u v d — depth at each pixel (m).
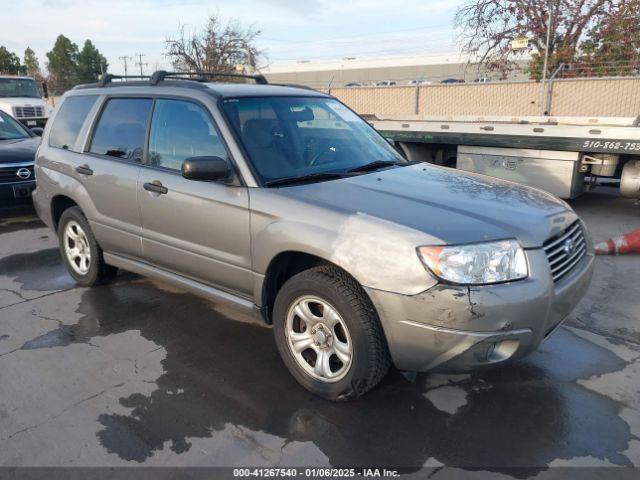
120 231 4.48
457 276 2.75
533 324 2.88
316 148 3.97
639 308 4.64
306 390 3.42
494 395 3.36
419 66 45.03
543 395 3.36
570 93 17.42
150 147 4.21
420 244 2.80
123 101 4.57
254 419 3.14
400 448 2.89
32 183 7.83
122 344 4.06
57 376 3.62
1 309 4.74
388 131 9.82
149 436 3.00
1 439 2.98
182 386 3.49
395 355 2.96
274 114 4.01
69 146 5.03
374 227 2.93
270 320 3.65
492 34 23.84
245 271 3.54
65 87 54.06
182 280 4.13
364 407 3.25
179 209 3.87
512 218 3.11
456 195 3.41
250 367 3.72
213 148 3.74
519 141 8.34
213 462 2.80
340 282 3.06
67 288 5.22
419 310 2.79
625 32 20.61
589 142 7.68
